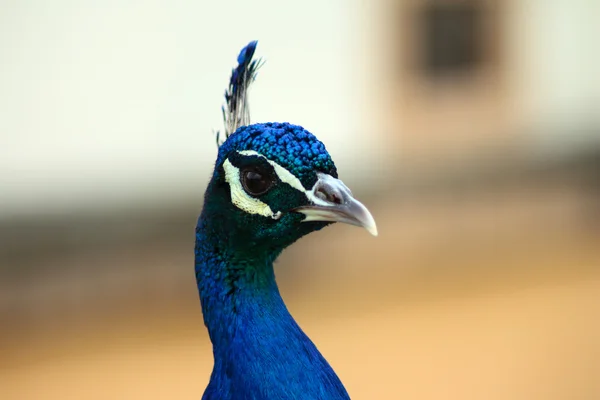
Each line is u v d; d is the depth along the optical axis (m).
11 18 11.43
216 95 12.42
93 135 11.95
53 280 11.50
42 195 11.62
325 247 12.55
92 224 11.71
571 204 14.81
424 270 13.19
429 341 11.34
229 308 3.71
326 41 12.98
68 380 10.12
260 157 3.56
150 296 11.86
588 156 14.86
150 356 10.67
